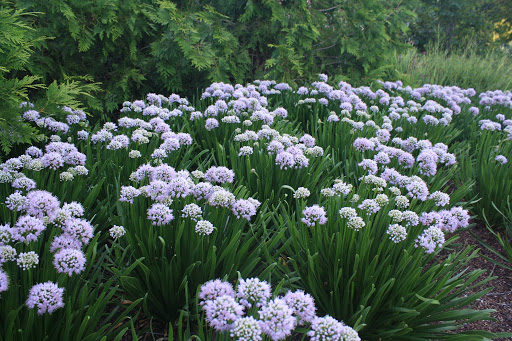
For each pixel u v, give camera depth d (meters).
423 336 2.46
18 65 3.93
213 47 7.33
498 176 4.21
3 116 3.44
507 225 3.82
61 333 2.13
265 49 8.48
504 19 15.90
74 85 4.46
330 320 1.86
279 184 3.69
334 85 7.84
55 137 3.93
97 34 6.26
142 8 6.54
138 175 3.09
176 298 2.62
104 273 2.97
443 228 2.84
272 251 3.33
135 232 2.76
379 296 2.34
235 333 1.78
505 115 6.96
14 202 2.49
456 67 10.84
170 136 4.11
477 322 2.92
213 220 2.76
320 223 2.70
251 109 5.39
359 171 4.19
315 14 8.06
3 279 1.88
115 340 2.07
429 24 14.82
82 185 3.32
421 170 4.01
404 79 9.00
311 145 4.34
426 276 2.58
